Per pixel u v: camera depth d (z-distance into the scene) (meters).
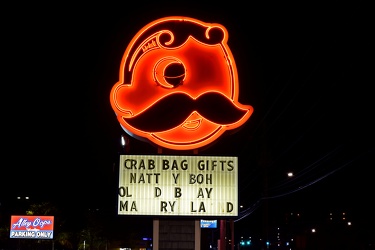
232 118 16.64
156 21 17.11
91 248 63.75
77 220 61.44
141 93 16.73
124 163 16.31
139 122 16.58
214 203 16.16
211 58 16.97
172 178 16.25
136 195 16.17
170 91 16.77
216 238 78.06
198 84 16.83
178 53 16.98
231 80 16.84
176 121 16.59
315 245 54.06
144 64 16.89
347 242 54.03
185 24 17.14
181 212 16.09
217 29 17.09
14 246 50.44
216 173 16.31
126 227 67.38
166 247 17.05
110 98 16.64
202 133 16.61
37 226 49.69
